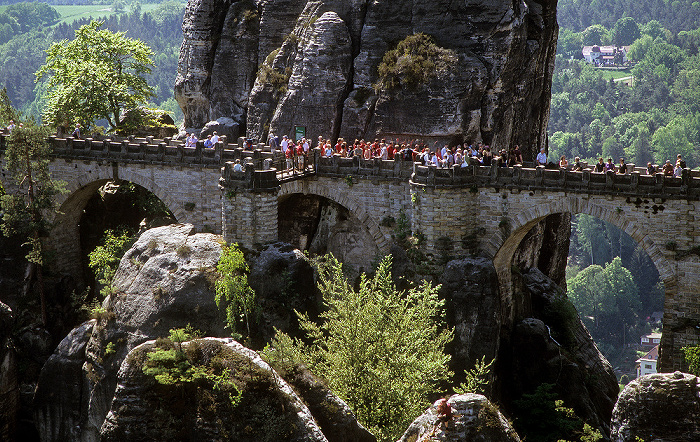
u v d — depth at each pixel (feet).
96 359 206.90
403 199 217.15
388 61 247.91
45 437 217.77
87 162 238.27
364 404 169.58
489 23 240.32
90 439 211.20
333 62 254.88
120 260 229.04
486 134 243.81
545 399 208.44
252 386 153.58
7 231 239.09
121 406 159.74
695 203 188.34
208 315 199.93
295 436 150.30
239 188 209.56
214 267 204.95
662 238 192.95
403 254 216.33
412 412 166.30
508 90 246.27
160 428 157.17
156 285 205.36
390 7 252.83
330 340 180.96
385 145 226.99
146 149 231.71
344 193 224.53
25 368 233.14
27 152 229.66
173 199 231.71
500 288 220.43
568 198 200.95
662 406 156.15
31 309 240.94
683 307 192.54
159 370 156.76
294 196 238.27
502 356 221.46
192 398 156.76
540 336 224.94
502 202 208.03
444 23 246.27
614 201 196.13
